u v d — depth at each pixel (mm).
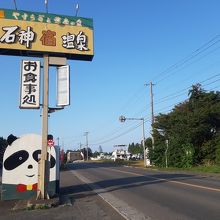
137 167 59469
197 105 53719
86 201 17609
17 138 18594
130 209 14609
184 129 52750
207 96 53906
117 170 47906
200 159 52312
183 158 52844
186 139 52812
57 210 14930
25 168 18422
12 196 18219
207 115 51469
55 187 18766
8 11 17703
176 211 13680
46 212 14500
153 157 61188
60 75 17781
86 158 167500
